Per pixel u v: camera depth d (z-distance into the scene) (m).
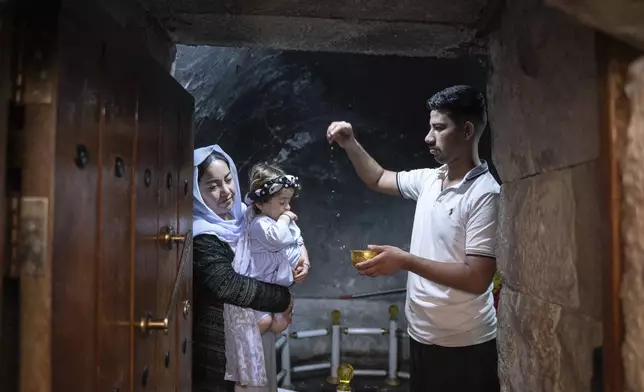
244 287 1.56
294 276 1.77
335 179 3.51
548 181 0.90
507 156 1.13
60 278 0.66
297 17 1.20
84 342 0.73
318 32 1.29
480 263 1.42
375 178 1.88
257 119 3.41
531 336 0.99
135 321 0.93
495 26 1.18
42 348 0.63
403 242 3.52
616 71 0.66
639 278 0.63
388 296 3.48
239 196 1.78
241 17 1.20
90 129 0.75
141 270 0.97
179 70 2.52
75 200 0.70
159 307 1.08
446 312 1.50
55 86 0.64
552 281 0.89
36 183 0.64
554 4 0.64
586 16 0.62
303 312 3.47
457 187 1.52
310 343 3.42
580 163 0.76
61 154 0.66
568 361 0.82
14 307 0.66
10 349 0.65
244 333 1.59
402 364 3.34
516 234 1.09
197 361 1.60
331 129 1.86
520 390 1.06
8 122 0.64
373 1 1.11
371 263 1.41
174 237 1.15
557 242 0.87
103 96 0.79
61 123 0.66
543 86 0.91
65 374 0.67
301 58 3.21
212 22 1.24
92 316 0.75
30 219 0.63
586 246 0.75
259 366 1.60
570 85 0.79
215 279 1.55
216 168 1.67
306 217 3.53
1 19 0.61
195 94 2.79
